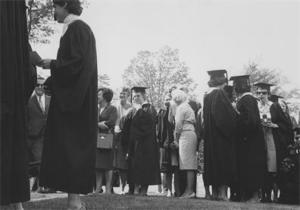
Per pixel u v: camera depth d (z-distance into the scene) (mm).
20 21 4254
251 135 8500
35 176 8836
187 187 8961
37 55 4660
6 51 4051
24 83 4301
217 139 8500
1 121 4023
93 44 4875
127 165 10008
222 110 8469
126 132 9883
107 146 9117
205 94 8859
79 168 4609
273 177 8867
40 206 5273
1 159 4020
